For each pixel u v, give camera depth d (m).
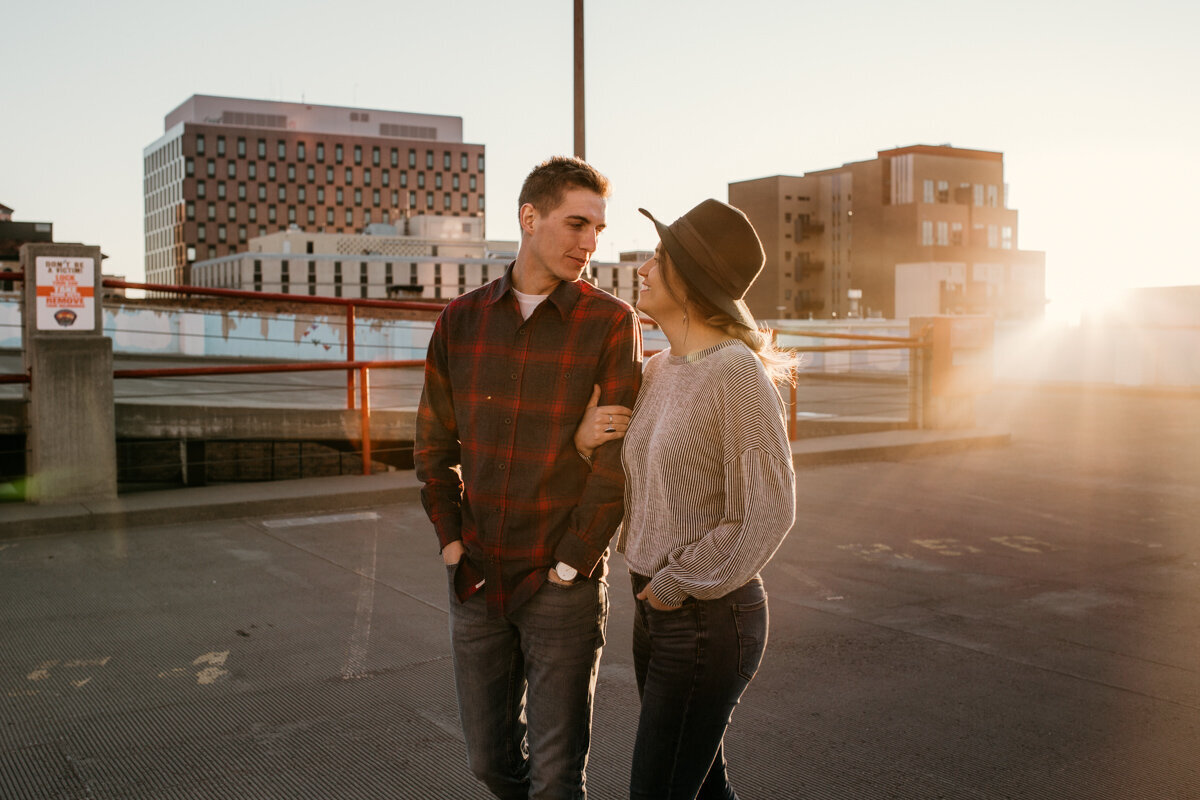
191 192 143.12
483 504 2.46
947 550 6.77
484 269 120.88
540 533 2.43
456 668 2.56
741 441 2.18
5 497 8.25
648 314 2.38
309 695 4.02
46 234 77.69
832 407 18.55
